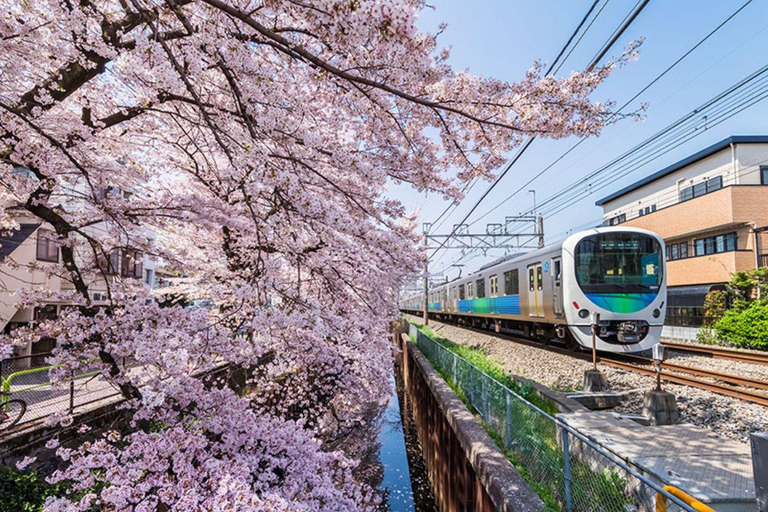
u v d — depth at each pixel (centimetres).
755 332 993
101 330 325
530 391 593
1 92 362
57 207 412
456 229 1750
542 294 980
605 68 316
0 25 310
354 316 607
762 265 1370
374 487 898
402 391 1798
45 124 350
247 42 302
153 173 587
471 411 634
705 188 1628
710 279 1521
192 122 381
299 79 419
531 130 336
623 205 2131
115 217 391
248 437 349
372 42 257
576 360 805
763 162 1488
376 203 440
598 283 811
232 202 457
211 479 278
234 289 296
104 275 391
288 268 549
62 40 329
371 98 349
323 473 386
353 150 466
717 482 274
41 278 963
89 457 282
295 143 331
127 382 346
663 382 613
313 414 902
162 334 273
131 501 270
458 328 1908
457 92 334
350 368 895
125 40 314
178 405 353
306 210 293
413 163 455
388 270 589
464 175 445
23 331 317
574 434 299
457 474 579
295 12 267
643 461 311
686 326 1483
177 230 617
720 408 477
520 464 413
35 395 612
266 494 264
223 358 337
